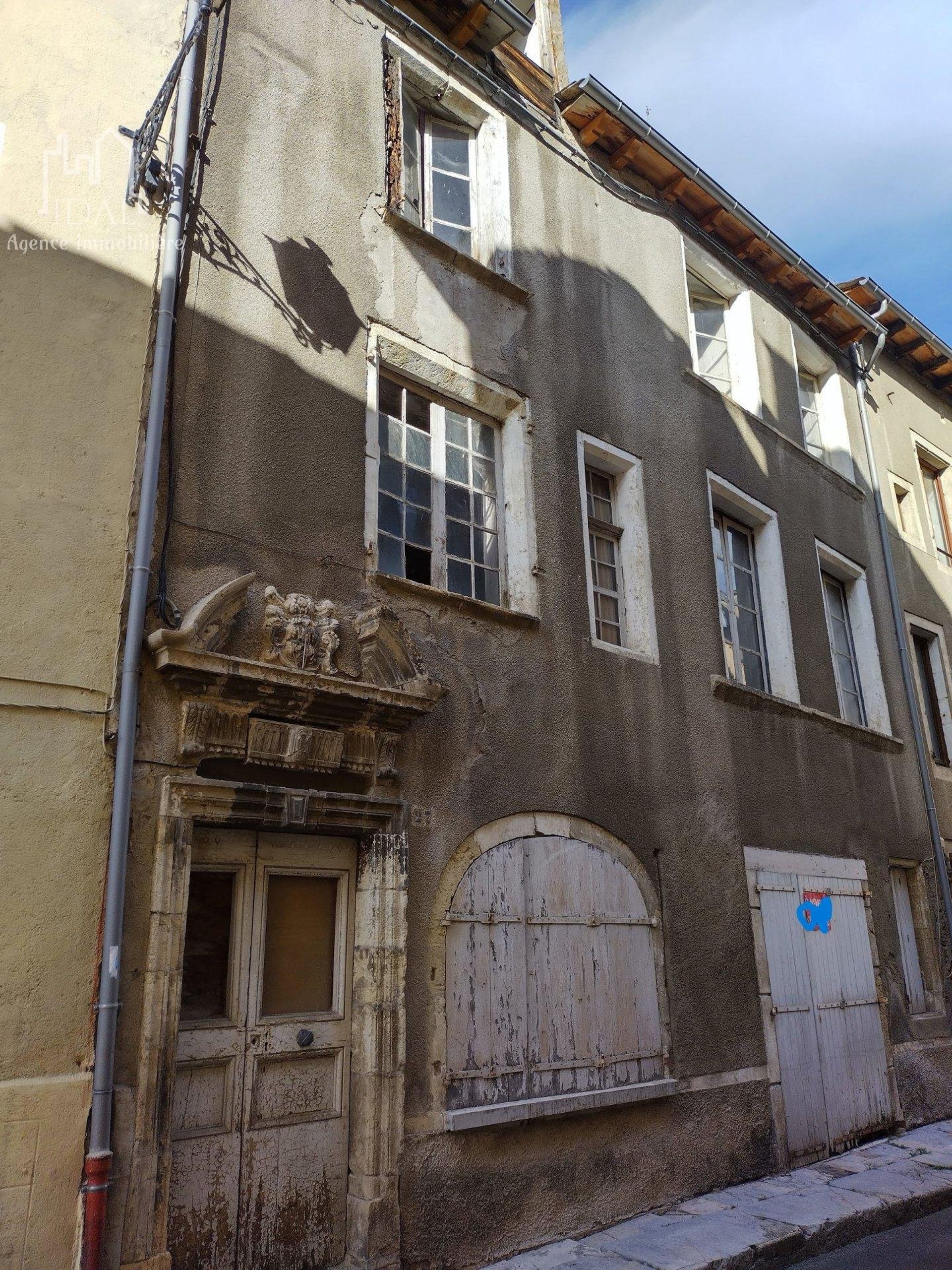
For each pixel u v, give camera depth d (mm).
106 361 4543
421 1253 4504
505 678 5840
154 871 4059
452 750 5406
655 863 6453
